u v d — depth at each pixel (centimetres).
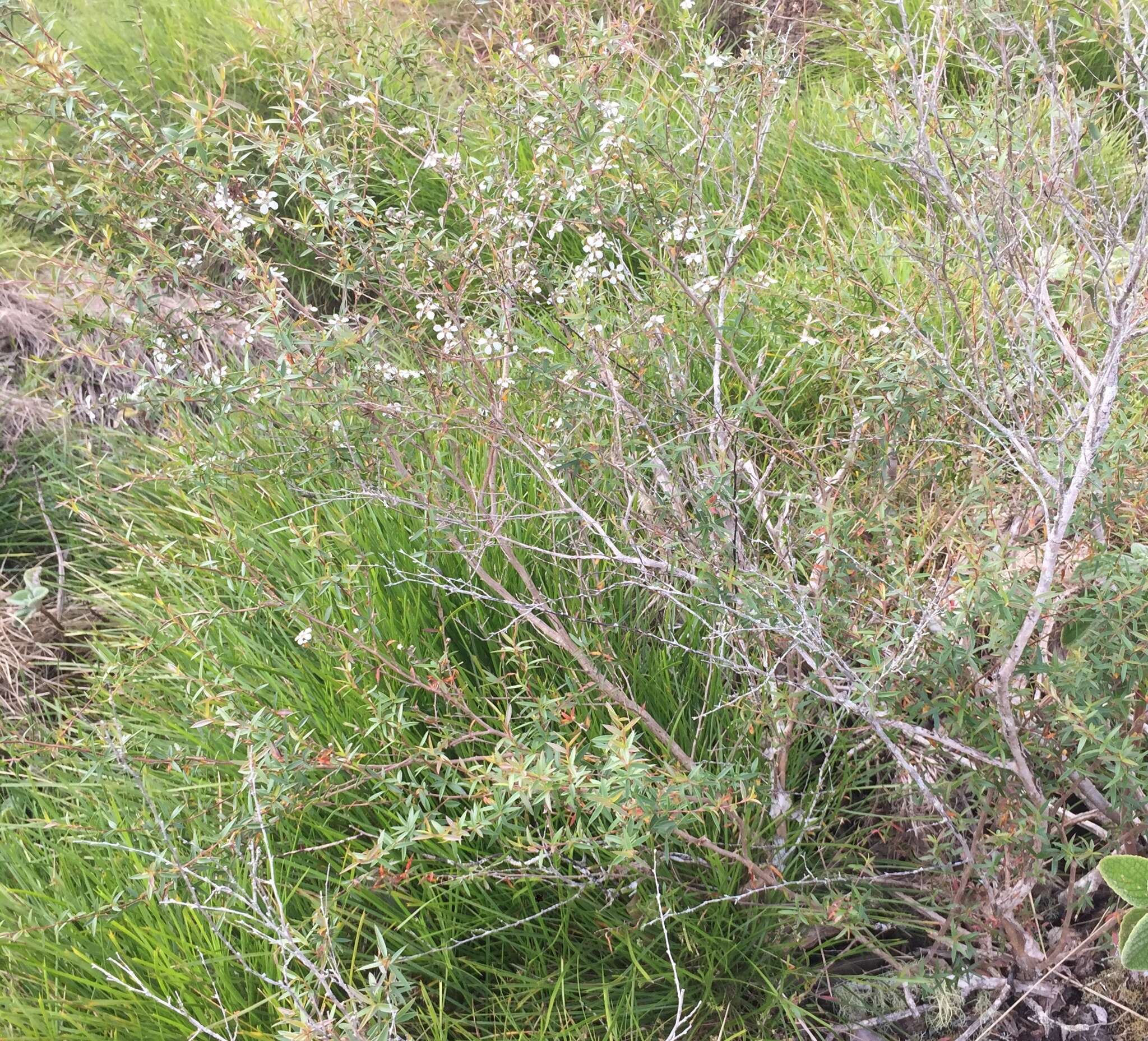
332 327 188
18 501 324
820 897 208
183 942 190
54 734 242
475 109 280
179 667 246
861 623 189
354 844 203
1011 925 193
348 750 196
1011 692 173
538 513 204
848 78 411
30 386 317
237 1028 176
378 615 229
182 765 210
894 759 228
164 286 235
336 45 254
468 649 232
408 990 175
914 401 200
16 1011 189
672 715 227
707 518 179
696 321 255
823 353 227
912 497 220
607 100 216
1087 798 187
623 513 215
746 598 170
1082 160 195
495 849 207
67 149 287
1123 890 166
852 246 272
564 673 227
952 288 221
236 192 210
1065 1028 195
